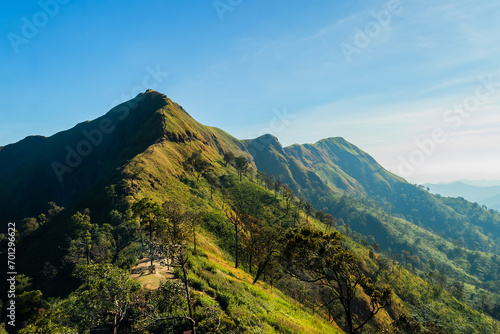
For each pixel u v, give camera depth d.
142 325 18.22
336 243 21.81
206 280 30.84
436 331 19.39
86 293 17.70
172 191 111.69
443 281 141.75
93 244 61.16
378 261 126.00
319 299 58.97
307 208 145.12
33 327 16.42
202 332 19.23
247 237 82.06
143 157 131.12
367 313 78.75
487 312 140.25
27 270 68.31
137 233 62.56
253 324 23.33
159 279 29.05
